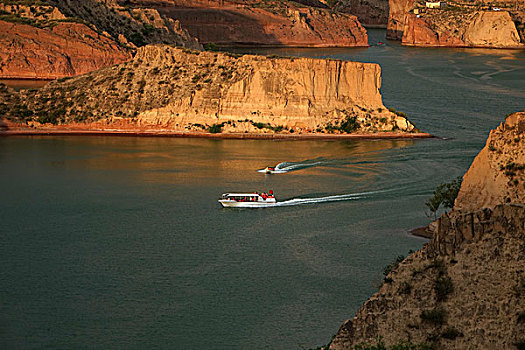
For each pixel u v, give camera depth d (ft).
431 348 293.23
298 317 405.18
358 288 435.94
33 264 476.13
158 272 463.01
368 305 313.32
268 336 386.52
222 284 444.96
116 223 552.82
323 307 415.44
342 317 404.16
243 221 559.38
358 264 469.57
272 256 487.20
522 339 287.07
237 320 402.52
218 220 562.25
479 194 360.69
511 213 310.04
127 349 376.07
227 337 386.73
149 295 431.43
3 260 482.28
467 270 306.96
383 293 314.76
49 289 440.86
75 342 383.65
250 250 498.69
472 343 291.58
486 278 302.86
